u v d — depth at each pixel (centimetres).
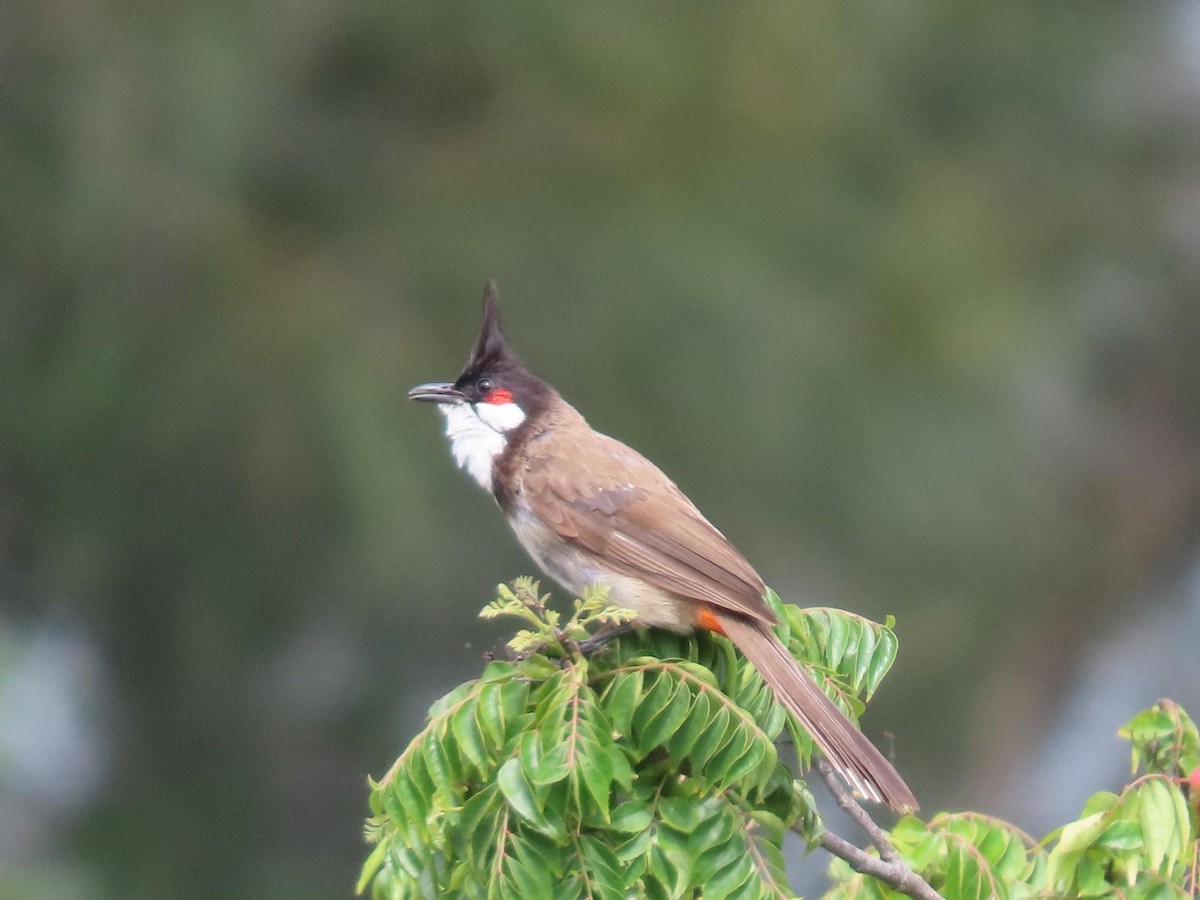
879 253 1338
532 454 759
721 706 542
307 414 1235
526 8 1298
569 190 1311
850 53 1388
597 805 525
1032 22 1556
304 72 1313
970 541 1364
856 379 1295
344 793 1409
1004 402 1388
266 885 1373
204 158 1238
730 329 1262
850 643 646
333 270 1282
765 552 1277
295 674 1373
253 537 1270
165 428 1245
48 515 1298
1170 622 1853
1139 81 1673
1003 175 1584
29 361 1275
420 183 1319
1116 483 1838
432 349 1249
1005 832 625
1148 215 1673
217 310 1255
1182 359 1808
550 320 1257
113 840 1379
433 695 1372
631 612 563
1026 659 1719
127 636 1362
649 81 1322
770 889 532
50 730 1370
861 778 587
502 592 563
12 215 1241
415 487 1201
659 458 1252
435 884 548
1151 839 581
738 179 1324
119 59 1246
